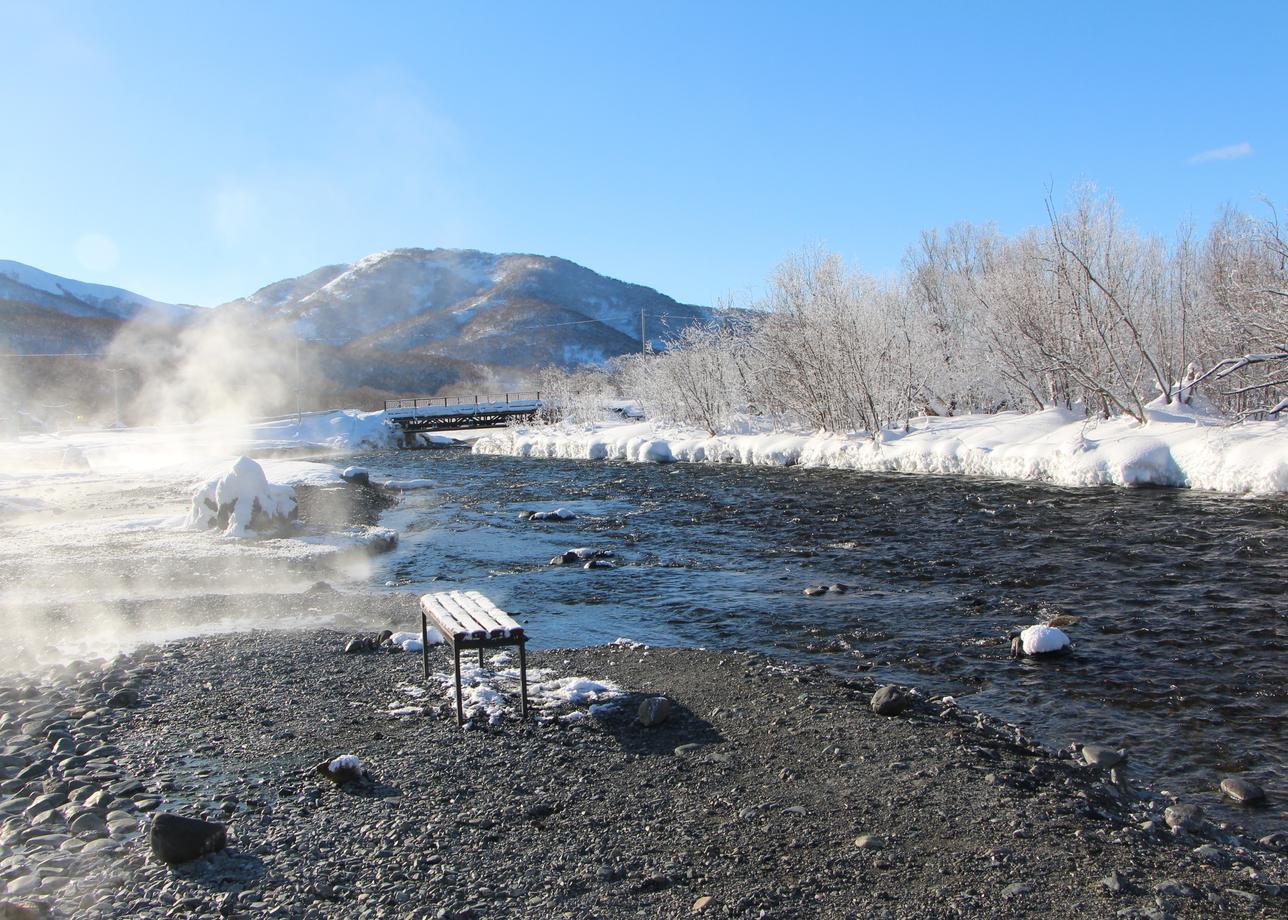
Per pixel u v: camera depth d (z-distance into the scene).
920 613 11.70
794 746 6.66
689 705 7.75
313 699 8.11
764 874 4.71
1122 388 29.84
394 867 4.85
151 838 4.98
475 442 57.41
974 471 27.62
